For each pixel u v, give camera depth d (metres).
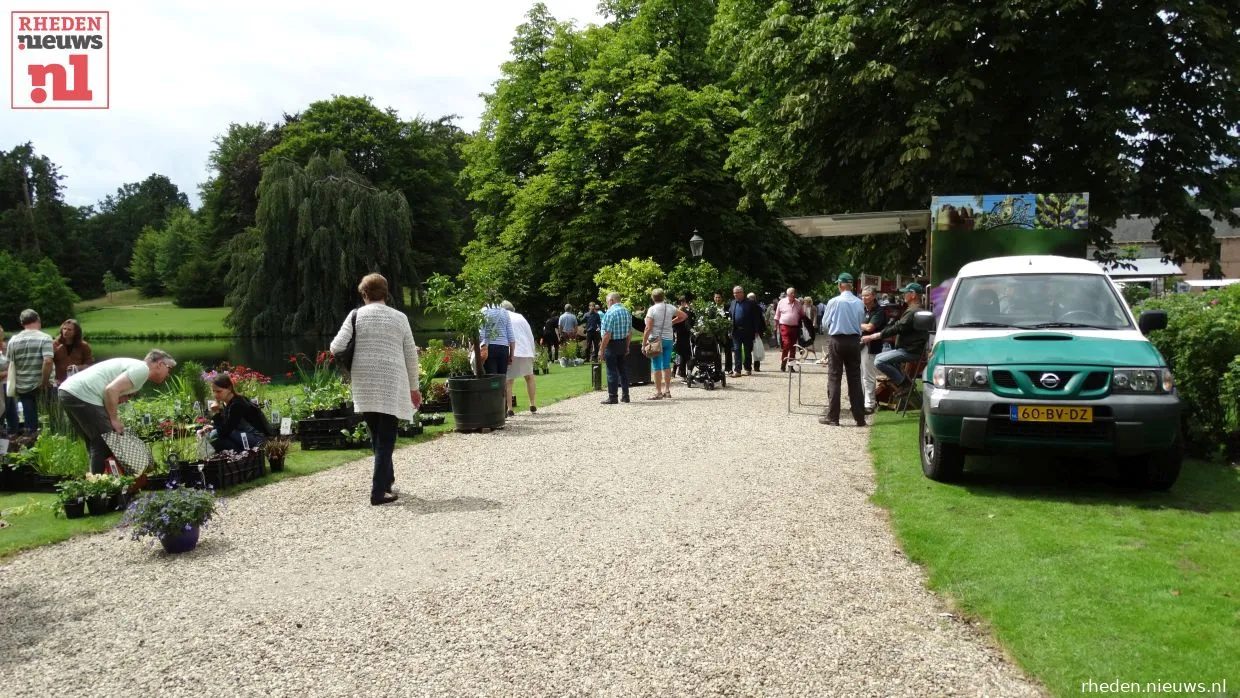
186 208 115.81
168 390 11.48
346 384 10.59
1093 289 7.45
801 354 20.61
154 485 7.36
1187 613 3.87
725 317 16.27
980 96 14.37
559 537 5.60
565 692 3.34
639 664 3.58
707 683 3.39
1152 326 6.78
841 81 14.95
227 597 4.59
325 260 40.84
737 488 6.96
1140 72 13.72
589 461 8.38
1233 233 53.12
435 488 7.32
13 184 85.12
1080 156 15.06
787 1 16.58
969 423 6.32
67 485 6.59
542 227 32.53
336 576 4.91
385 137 53.03
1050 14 14.03
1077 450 6.13
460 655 3.73
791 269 35.88
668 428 10.48
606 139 30.20
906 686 3.34
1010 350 6.52
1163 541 5.04
